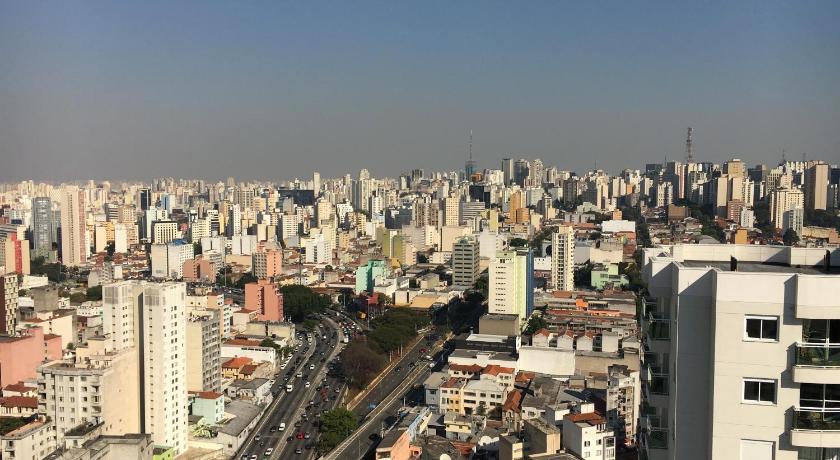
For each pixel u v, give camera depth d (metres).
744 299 61.38
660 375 73.00
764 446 61.84
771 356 60.97
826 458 60.53
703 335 65.00
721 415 62.62
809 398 60.53
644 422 80.56
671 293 70.00
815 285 58.72
